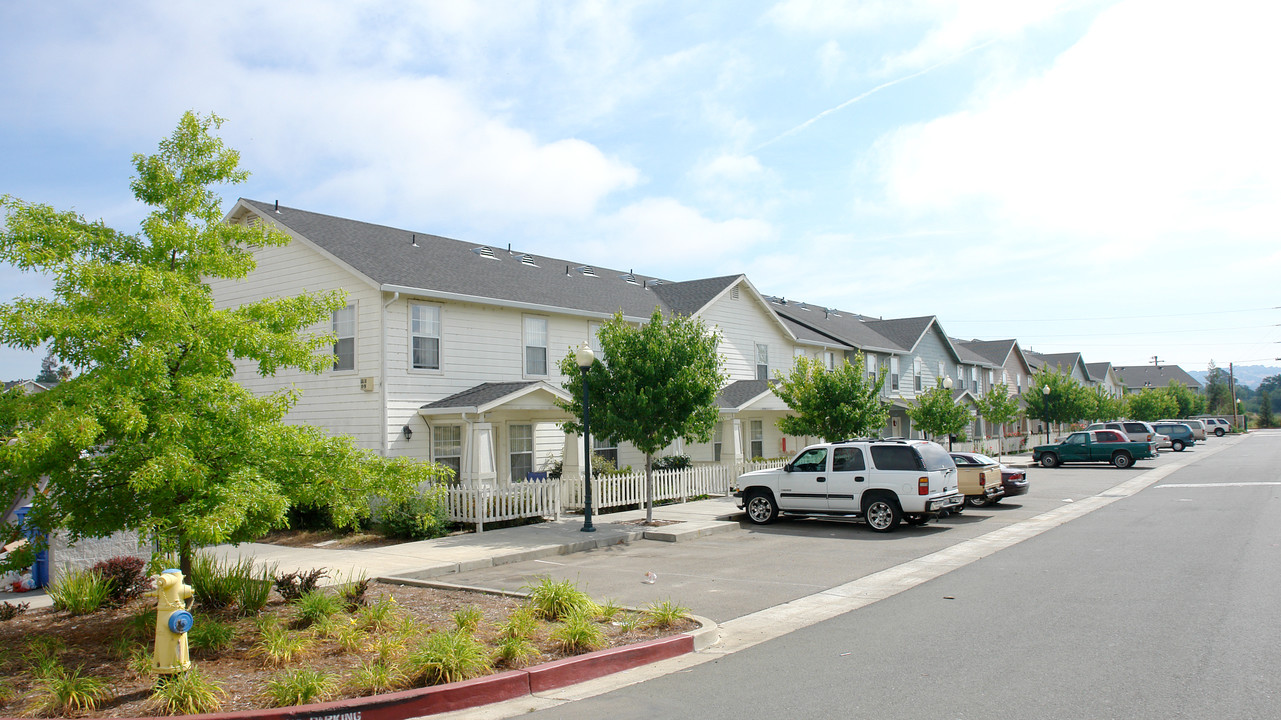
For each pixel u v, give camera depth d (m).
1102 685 6.52
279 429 8.27
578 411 18.58
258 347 8.47
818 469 17.81
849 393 24.34
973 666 7.14
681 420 17.98
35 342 7.34
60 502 7.65
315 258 20.22
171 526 7.65
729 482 24.67
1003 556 13.28
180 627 6.45
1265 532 14.91
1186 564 11.91
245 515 7.80
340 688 6.54
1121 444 35.47
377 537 16.22
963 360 50.72
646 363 17.92
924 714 5.97
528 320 22.42
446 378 20.08
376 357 18.81
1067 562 12.47
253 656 7.54
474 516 16.77
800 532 17.12
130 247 8.65
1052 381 51.66
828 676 6.98
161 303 7.49
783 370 32.78
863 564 12.93
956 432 33.53
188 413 7.62
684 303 28.52
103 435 7.32
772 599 10.39
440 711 6.33
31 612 9.79
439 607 9.73
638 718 6.09
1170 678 6.64
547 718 6.15
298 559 13.96
